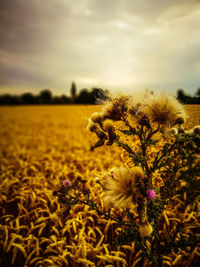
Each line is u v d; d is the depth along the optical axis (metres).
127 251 0.25
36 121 1.93
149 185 0.15
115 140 0.17
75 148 0.75
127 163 0.20
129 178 0.15
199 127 0.17
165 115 0.15
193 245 0.18
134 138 0.19
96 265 0.23
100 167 0.47
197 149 0.18
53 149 0.71
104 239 0.27
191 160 0.18
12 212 0.35
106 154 0.57
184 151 0.18
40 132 1.24
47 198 0.36
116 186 0.15
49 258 0.23
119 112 0.17
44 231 0.29
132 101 0.17
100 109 0.19
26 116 2.54
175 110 0.15
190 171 0.18
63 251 0.23
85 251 0.22
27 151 0.74
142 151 0.17
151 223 0.17
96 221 0.31
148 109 0.16
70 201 0.18
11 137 1.10
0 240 0.26
